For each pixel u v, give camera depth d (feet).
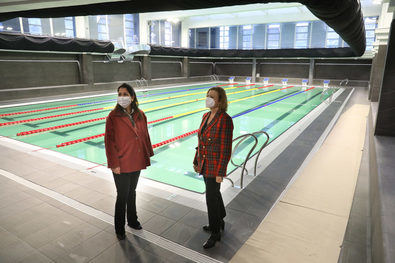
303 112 31.81
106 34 66.18
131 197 8.41
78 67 46.21
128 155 7.77
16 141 18.97
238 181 12.40
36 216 9.42
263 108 34.47
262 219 9.32
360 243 8.02
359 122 24.30
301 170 13.71
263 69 71.46
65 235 8.39
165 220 9.21
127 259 7.37
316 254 7.57
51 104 35.81
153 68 60.49
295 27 68.08
